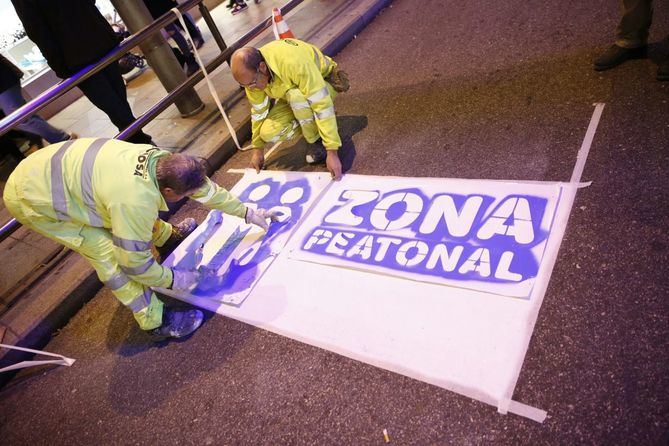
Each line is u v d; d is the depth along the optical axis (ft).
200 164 6.23
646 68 8.08
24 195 5.95
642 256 5.51
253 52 7.63
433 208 7.38
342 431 5.34
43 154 6.07
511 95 9.12
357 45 13.99
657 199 6.01
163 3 15.34
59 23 8.96
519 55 10.16
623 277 5.41
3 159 14.65
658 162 6.45
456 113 9.37
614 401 4.52
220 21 20.39
